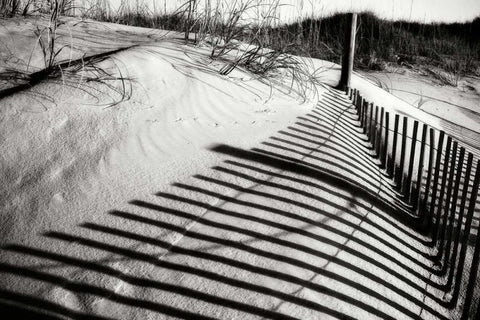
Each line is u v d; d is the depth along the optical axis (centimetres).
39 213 187
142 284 161
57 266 163
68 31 367
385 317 173
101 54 318
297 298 166
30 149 220
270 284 169
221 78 335
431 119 502
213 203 206
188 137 256
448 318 193
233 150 251
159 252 175
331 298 170
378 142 321
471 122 570
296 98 351
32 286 155
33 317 144
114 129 244
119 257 170
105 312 149
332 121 328
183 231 187
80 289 156
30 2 387
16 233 176
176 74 317
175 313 152
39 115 240
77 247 172
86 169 213
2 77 271
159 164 227
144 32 430
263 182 227
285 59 391
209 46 395
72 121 242
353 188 247
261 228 196
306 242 193
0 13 372
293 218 206
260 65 377
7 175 204
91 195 199
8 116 235
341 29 825
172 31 451
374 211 241
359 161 286
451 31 1170
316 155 263
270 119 300
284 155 255
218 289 163
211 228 191
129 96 275
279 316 157
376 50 834
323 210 217
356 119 365
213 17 398
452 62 865
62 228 180
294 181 233
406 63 809
